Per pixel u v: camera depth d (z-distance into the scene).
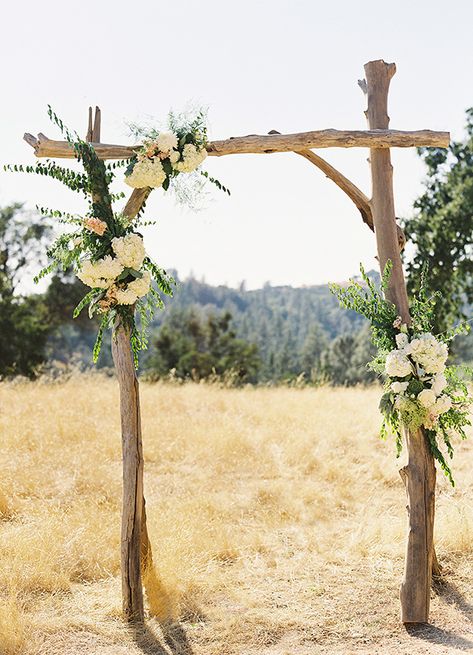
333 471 8.02
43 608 4.71
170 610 4.68
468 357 32.53
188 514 6.40
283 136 4.95
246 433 9.45
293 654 4.14
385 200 5.02
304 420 10.10
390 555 5.71
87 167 4.73
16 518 6.34
